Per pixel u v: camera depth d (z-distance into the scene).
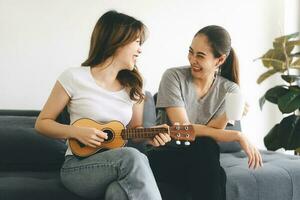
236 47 3.38
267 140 2.77
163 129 1.82
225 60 2.13
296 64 3.04
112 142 1.81
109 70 1.86
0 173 2.09
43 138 2.23
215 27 2.04
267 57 3.04
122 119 1.89
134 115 1.99
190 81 2.07
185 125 1.84
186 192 1.90
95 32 1.87
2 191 1.73
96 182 1.69
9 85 2.71
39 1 2.75
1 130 2.20
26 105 2.74
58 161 2.23
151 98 2.68
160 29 3.10
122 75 1.91
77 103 1.83
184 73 2.09
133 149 1.66
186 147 1.85
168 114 2.03
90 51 1.89
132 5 3.01
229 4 3.33
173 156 1.88
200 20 3.23
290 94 2.64
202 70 2.02
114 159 1.63
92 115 1.83
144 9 3.05
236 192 2.11
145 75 3.07
